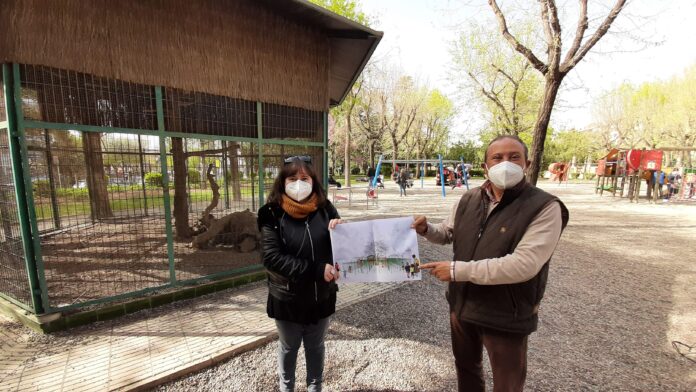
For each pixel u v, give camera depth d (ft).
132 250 17.67
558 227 4.80
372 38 16.81
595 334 10.73
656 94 106.93
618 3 18.04
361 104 83.51
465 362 6.12
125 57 10.89
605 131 127.13
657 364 9.05
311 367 7.07
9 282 11.06
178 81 12.03
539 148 21.34
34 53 9.23
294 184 6.34
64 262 15.69
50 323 10.03
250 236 17.30
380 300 13.28
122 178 19.13
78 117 11.37
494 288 5.16
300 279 6.11
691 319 11.79
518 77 50.44
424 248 22.22
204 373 8.39
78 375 7.98
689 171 54.75
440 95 119.03
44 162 18.22
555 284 15.42
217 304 12.26
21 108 9.23
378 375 8.50
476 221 5.53
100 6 10.32
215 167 19.71
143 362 8.52
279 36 14.73
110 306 11.07
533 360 9.25
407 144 119.55
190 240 19.25
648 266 18.26
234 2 13.28
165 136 12.03
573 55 19.84
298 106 15.60
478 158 137.90
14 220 10.23
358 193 62.64
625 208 43.09
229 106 14.19
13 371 8.13
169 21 11.75
